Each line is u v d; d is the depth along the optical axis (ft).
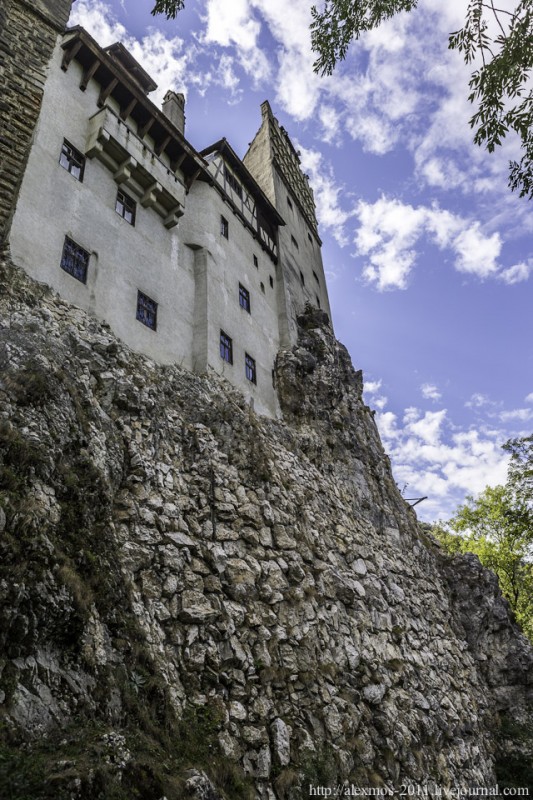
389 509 85.15
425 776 49.24
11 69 52.60
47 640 26.05
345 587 56.75
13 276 43.34
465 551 122.93
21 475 29.91
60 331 44.47
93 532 33.04
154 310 60.44
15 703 22.53
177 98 87.40
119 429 43.75
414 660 62.80
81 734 24.06
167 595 37.86
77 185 54.90
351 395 95.50
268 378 78.79
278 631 44.32
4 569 25.00
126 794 22.75
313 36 42.83
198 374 62.23
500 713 78.64
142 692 29.91
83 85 60.13
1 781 19.53
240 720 35.94
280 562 49.88
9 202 46.39
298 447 71.92
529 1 34.42
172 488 45.01
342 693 46.83
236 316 75.00
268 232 97.76
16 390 33.76
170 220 66.95
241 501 50.62
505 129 37.17
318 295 113.39
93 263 53.47
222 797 29.04
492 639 86.63
